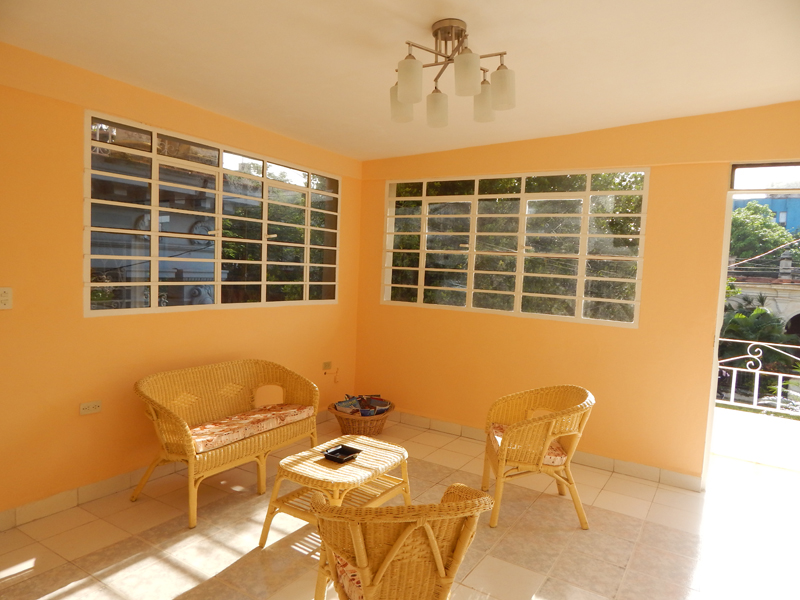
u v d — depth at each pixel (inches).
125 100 119.4
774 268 258.7
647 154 140.6
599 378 151.3
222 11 85.4
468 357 174.9
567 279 156.6
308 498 102.7
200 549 100.8
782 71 103.1
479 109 94.0
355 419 165.2
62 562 94.9
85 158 114.1
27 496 109.1
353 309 199.5
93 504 118.4
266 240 159.8
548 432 111.5
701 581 95.7
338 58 103.3
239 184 150.7
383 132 156.1
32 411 108.7
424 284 185.3
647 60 99.3
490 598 88.7
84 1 83.0
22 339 106.3
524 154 160.7
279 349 167.3
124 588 88.0
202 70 111.3
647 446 144.4
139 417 128.8
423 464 149.9
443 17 84.6
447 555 66.5
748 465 157.1
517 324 164.9
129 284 124.4
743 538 112.1
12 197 102.9
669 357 141.0
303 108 135.5
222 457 115.5
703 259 135.9
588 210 152.2
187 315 138.3
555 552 104.3
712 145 131.9
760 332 262.1
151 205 127.8
